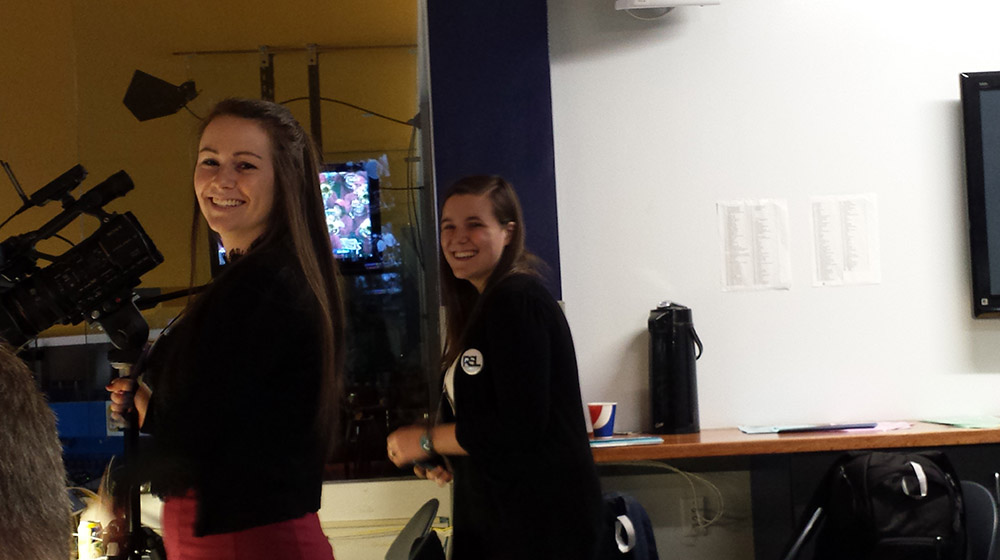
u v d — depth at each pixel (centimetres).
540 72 296
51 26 303
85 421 286
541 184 295
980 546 222
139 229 169
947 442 266
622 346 313
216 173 155
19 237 169
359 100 298
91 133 297
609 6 314
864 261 314
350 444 284
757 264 313
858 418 313
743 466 317
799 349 313
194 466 140
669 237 313
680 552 317
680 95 315
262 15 298
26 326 168
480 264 213
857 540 241
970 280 313
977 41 315
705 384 312
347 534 279
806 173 315
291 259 152
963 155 314
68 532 56
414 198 297
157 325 291
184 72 297
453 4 295
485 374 188
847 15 316
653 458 264
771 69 315
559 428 186
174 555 143
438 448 197
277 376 144
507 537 183
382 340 290
